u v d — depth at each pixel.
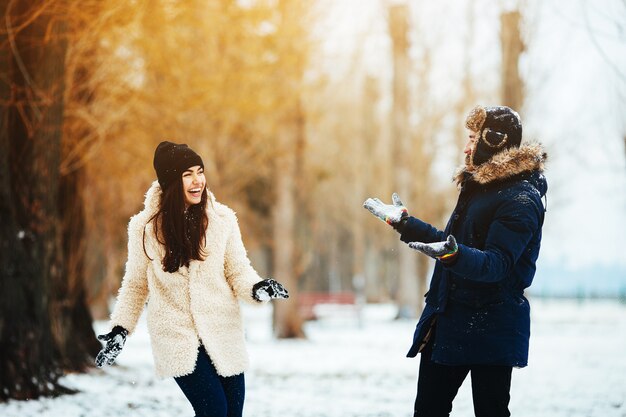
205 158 23.80
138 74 16.81
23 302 9.67
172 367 5.02
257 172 27.36
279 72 22.81
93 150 14.00
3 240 9.54
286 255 25.14
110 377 12.12
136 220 5.26
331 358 17.33
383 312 46.50
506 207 4.78
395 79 35.16
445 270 4.93
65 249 13.55
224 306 5.19
